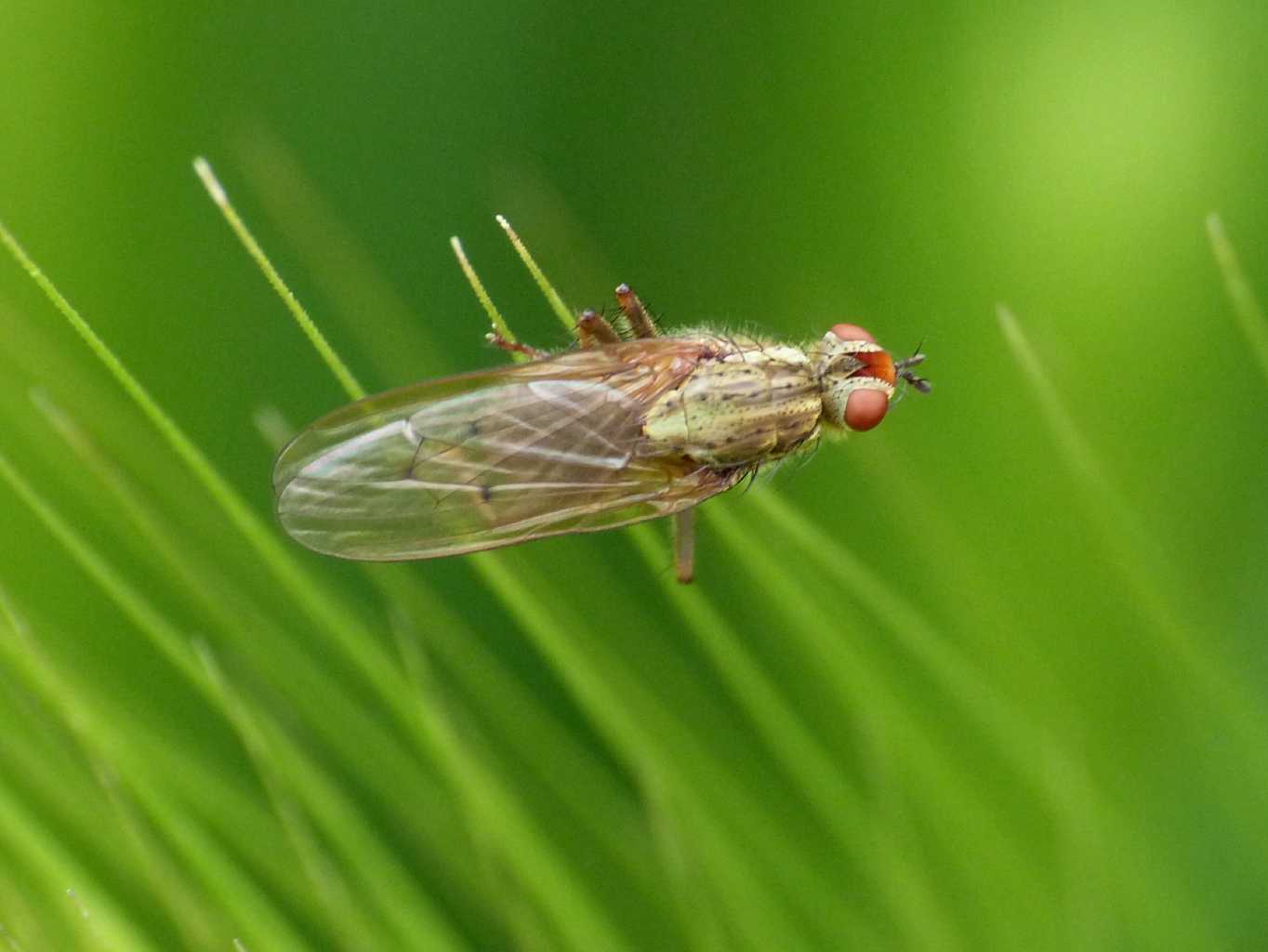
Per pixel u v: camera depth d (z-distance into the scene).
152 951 0.07
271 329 0.07
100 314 0.07
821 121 0.08
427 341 0.07
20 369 0.07
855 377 0.07
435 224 0.07
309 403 0.07
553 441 0.07
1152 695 0.07
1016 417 0.07
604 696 0.07
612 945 0.07
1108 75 0.08
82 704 0.07
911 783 0.07
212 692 0.07
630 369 0.07
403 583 0.07
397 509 0.07
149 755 0.07
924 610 0.07
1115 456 0.07
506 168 0.07
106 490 0.07
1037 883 0.07
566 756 0.07
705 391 0.07
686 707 0.07
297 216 0.07
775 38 0.08
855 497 0.07
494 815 0.07
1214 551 0.07
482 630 0.07
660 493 0.07
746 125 0.08
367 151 0.07
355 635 0.07
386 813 0.07
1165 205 0.08
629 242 0.08
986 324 0.07
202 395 0.07
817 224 0.08
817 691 0.07
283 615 0.07
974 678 0.07
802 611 0.07
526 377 0.07
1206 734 0.07
